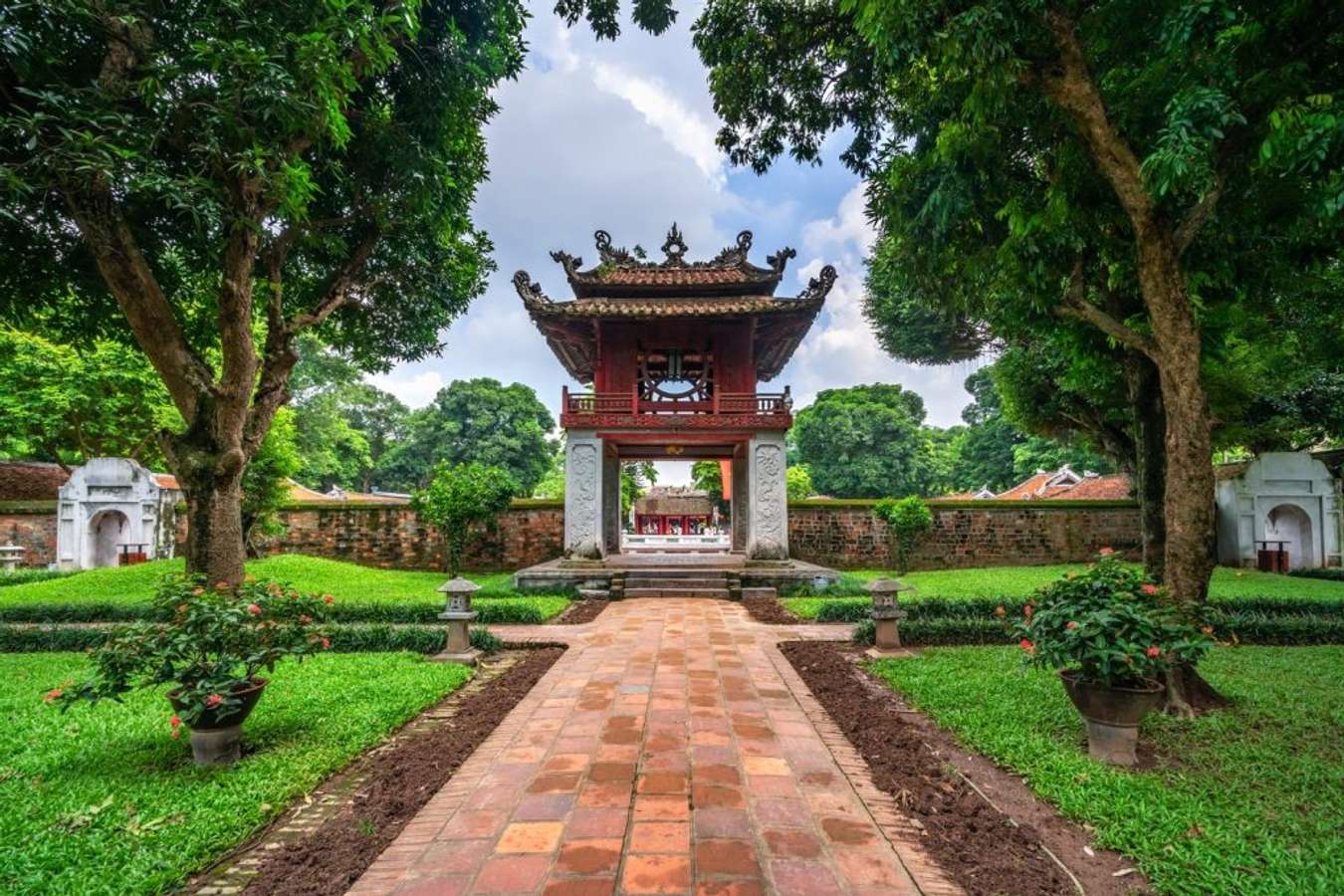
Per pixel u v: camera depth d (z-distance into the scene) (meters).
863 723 4.49
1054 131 5.48
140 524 15.69
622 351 13.00
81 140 5.08
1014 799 3.34
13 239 6.93
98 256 6.51
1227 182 4.66
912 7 4.34
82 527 15.70
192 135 6.05
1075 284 5.44
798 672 6.06
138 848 2.78
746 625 8.58
